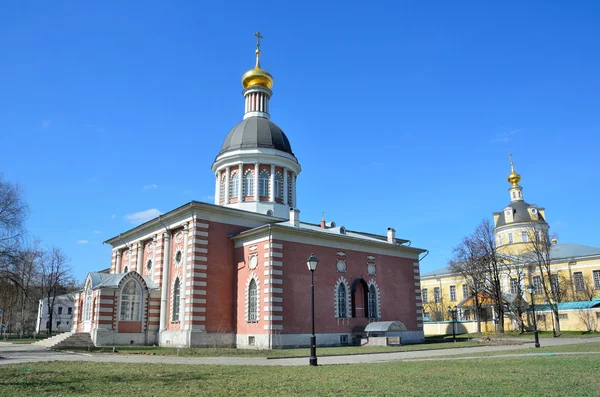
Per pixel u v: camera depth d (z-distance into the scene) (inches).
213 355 1280.8
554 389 581.9
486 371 781.3
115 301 1729.8
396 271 2123.5
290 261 1712.6
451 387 613.0
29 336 3002.0
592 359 948.0
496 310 2878.9
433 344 1809.8
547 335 2415.1
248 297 1706.4
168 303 1814.7
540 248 3078.2
